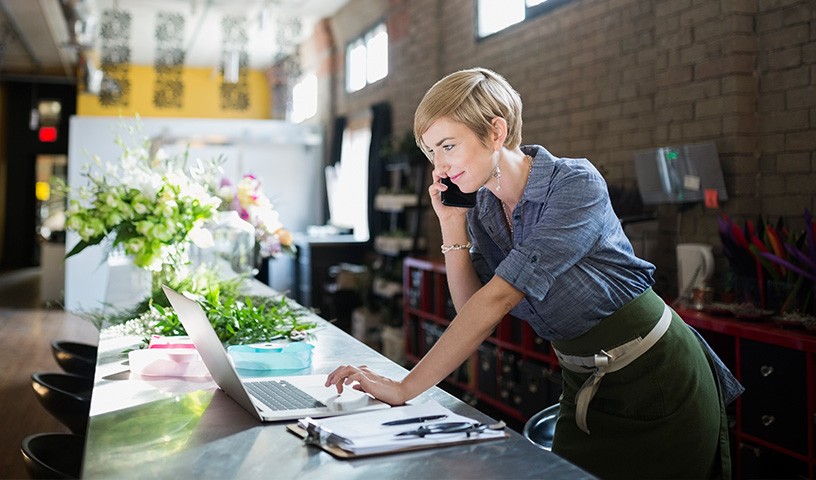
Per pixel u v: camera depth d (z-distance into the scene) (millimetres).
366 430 1640
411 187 8352
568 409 2209
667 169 4441
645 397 2039
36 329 9531
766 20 4168
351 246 10320
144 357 2299
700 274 4188
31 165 18844
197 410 1904
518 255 1850
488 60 7098
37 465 1986
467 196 2109
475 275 2256
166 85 9266
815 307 3357
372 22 10273
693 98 4492
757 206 4250
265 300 3459
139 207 3279
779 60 4102
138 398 2033
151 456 1558
